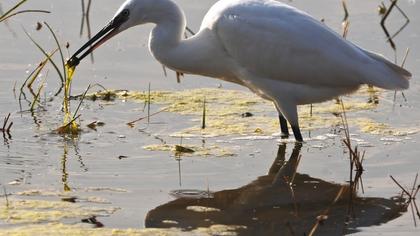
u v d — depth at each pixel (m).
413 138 12.80
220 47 12.79
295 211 10.41
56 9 18.28
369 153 12.23
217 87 15.37
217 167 11.75
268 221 10.13
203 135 13.02
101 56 16.30
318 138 12.94
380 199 10.73
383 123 13.49
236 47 12.55
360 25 17.73
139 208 10.33
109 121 13.50
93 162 11.80
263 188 11.08
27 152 12.09
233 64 12.86
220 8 12.75
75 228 9.66
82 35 16.91
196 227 9.87
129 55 16.38
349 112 14.05
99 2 18.73
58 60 15.90
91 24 17.44
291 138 12.99
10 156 11.92
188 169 11.63
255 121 13.73
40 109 13.85
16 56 16.03
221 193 10.87
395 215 10.28
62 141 12.58
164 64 13.08
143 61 16.17
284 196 10.85
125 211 10.23
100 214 10.12
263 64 12.52
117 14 12.97
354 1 19.27
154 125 13.41
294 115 12.77
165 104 14.35
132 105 14.24
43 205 10.30
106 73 15.55
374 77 12.16
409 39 17.03
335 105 14.41
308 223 10.08
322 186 11.15
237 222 10.07
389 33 17.34
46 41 16.61
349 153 12.19
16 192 10.70
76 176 11.28
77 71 15.58
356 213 10.34
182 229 9.78
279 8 12.59
